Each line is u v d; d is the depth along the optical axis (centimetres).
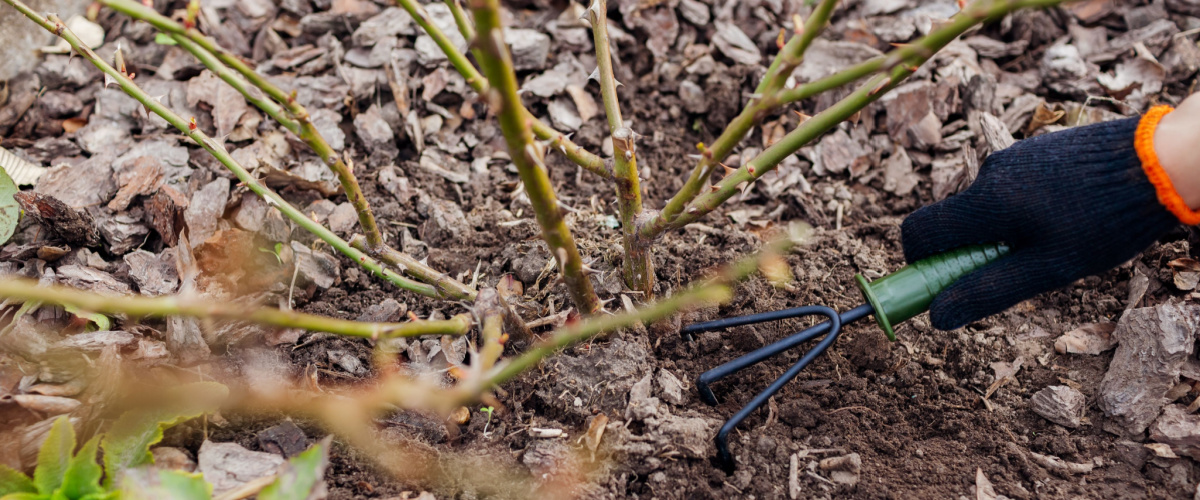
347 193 87
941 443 92
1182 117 82
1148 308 93
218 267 98
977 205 88
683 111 117
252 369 91
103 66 84
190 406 84
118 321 92
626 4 119
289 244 101
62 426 80
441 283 92
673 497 87
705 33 120
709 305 97
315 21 117
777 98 78
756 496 88
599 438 88
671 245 103
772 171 111
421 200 107
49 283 93
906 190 111
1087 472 90
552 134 86
